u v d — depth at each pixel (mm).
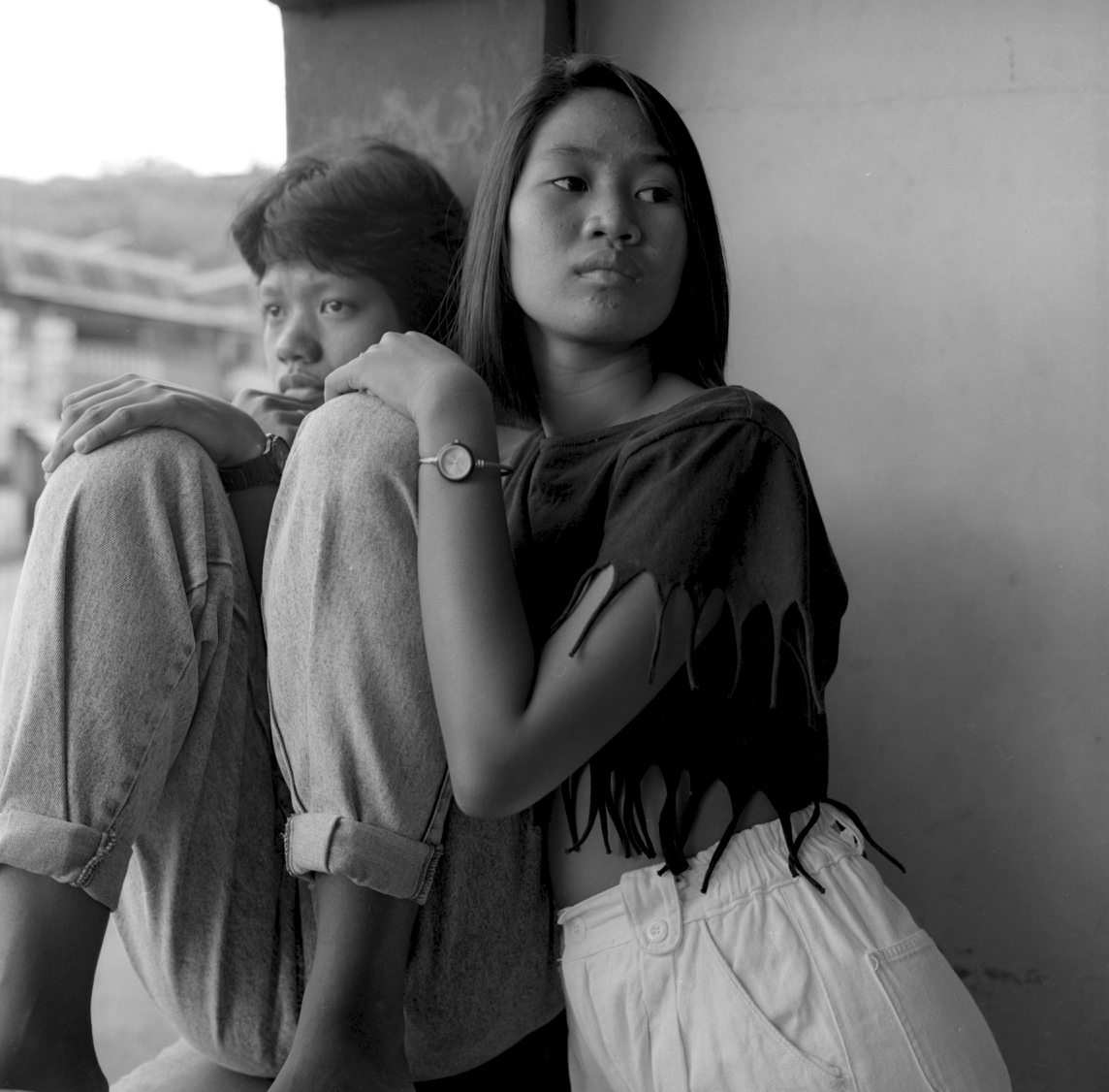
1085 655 1854
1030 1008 1867
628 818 1167
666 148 1302
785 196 1958
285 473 1200
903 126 1918
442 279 1835
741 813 1175
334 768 1110
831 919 1146
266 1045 1272
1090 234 1862
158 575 1171
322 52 2082
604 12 2035
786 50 1957
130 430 1221
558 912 1285
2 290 8461
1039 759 1867
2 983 1087
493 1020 1304
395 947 1119
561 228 1268
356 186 1783
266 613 1185
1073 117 1871
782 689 1224
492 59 1993
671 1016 1137
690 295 1368
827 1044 1104
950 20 1904
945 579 1899
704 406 1188
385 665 1118
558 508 1273
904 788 1909
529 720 1063
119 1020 2293
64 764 1130
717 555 1138
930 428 1907
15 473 7613
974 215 1896
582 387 1347
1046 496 1871
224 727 1235
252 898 1236
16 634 1174
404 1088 1103
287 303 1810
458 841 1191
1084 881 1850
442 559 1099
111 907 1135
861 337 1932
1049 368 1873
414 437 1161
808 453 1951
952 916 1893
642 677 1105
